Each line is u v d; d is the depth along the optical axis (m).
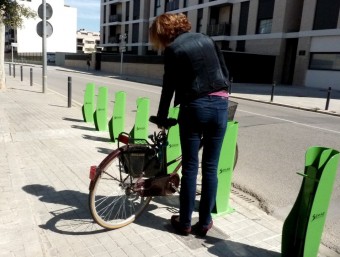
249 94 20.02
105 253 2.95
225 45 38.62
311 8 29.11
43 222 3.40
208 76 2.94
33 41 86.81
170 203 3.98
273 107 15.05
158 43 3.10
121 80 29.09
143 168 3.39
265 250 3.14
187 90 2.95
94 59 47.28
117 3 58.62
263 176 5.47
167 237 3.26
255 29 34.44
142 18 52.00
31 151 5.73
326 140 8.37
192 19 42.00
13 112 9.34
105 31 62.28
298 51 30.47
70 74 33.62
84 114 8.45
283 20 31.48
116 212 3.59
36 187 4.21
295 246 2.85
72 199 3.93
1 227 3.21
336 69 27.67
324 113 13.95
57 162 5.23
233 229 3.50
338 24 27.16
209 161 3.19
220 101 3.01
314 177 2.63
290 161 6.39
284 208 4.27
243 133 8.77
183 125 3.05
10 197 3.88
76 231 3.27
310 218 2.68
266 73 31.67
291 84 32.59
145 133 6.02
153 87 23.08
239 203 4.20
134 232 3.32
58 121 8.41
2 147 5.86
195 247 3.12
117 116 6.62
